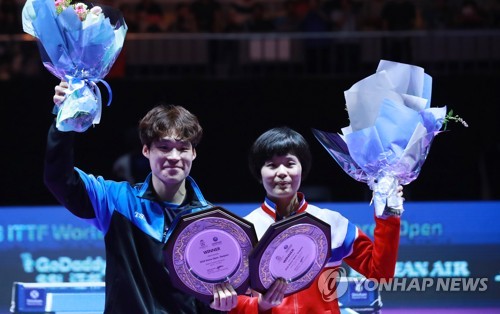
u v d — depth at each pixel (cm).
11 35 2316
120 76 2203
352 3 2492
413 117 738
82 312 967
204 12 2381
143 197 729
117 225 716
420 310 1203
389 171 738
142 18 2391
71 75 679
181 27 2369
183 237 659
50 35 671
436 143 2130
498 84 2145
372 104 750
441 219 1337
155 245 712
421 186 2119
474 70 2239
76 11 683
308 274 695
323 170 2081
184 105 2153
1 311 1204
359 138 735
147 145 723
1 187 2127
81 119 666
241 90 2158
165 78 2148
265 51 2250
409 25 2359
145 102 2136
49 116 2136
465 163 2123
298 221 670
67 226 1305
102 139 2111
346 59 2239
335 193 2067
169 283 708
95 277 1285
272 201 796
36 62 2211
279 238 670
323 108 2155
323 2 2402
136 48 2250
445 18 2416
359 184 2056
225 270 676
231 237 670
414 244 1322
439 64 2239
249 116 2155
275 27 2367
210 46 2255
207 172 2138
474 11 2378
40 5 667
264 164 776
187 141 712
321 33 2242
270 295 689
